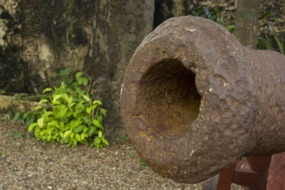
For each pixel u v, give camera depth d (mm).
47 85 6566
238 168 3541
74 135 5758
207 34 2309
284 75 2547
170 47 2332
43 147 5715
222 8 6016
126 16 5609
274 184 3121
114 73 5719
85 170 5195
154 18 6188
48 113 5840
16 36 6676
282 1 5895
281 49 5320
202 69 2258
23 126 6324
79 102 5773
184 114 2531
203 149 2260
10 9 6641
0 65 6777
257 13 4645
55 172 5137
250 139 2336
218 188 3299
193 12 5703
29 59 6652
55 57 6477
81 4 6270
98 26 5777
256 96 2295
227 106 2238
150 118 2482
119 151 5598
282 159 3100
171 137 2381
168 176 2402
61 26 6387
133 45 5629
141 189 4844
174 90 2537
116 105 5750
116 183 4949
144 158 2459
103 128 5797
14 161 5348
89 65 6141
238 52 2305
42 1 6457
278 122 2512
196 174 2322
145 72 2432
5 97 6551
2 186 4809
